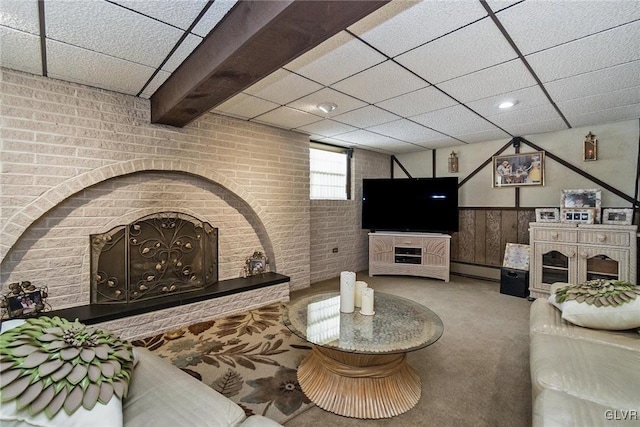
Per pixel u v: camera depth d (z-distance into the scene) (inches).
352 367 70.4
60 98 92.4
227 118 131.8
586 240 132.3
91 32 68.5
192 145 120.8
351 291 84.8
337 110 125.2
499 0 58.9
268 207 147.0
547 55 80.6
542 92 106.3
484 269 186.5
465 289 165.8
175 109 94.8
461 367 86.7
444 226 186.9
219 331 109.1
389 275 197.9
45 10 59.9
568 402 45.9
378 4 48.1
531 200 168.6
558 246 139.2
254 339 103.4
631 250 122.7
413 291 161.8
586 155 148.3
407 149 209.0
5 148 84.0
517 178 171.5
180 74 86.3
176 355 92.3
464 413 67.9
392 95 108.9
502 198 178.9
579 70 89.3
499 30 69.1
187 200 125.3
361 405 67.6
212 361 89.1
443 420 65.8
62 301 97.9
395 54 80.0
